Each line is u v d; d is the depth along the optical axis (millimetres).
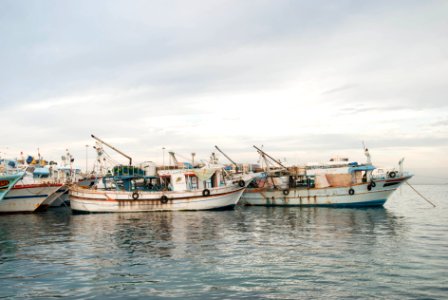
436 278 15336
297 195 50906
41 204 45812
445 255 19422
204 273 16469
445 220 34906
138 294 13812
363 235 26031
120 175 47000
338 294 13602
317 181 50812
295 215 40000
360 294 13578
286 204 51406
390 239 24297
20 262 18719
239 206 52812
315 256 19469
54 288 14570
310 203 50312
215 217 38281
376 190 47719
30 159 48438
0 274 16531
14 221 36094
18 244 23656
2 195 39406
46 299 13375
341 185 49469
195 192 44719
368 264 17672
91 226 31938
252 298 13297
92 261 18828
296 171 52094
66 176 60344
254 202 53375
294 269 16938
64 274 16484
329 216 38812
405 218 36688
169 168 48500
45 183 43781
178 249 21641
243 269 17047
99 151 49594
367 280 15188
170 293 13898
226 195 45656
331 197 49281
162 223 33625
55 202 55500
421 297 13203
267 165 54594
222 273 16438
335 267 17203
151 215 40562
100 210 43156
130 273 16547
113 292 14047
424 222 33344
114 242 24094
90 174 63250
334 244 22703
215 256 19719
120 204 43344
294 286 14555
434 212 43438
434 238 24594
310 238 25031
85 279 15719
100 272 16766
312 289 14180
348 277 15617
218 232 28016
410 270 16547
